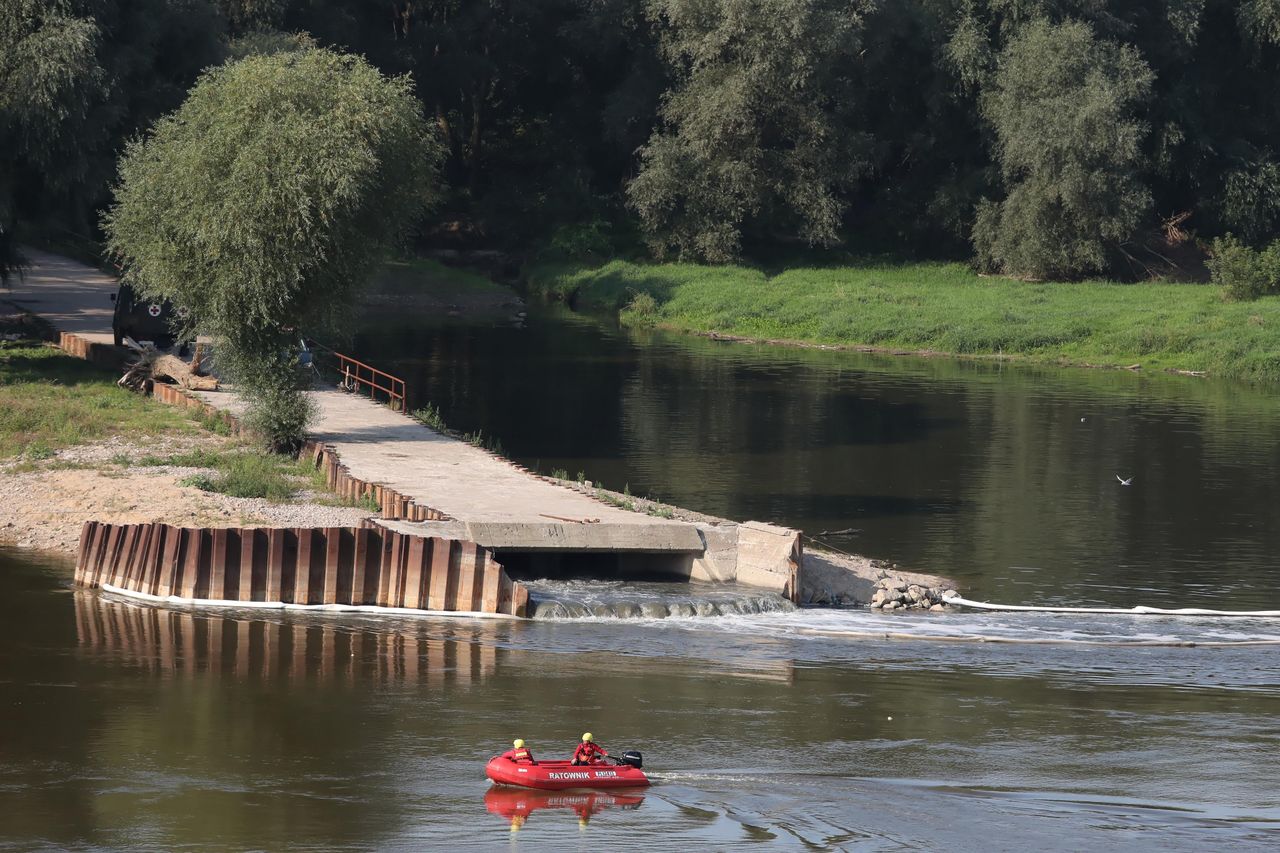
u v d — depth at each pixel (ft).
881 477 448.65
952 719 239.50
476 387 609.83
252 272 377.30
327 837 190.60
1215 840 192.34
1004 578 338.13
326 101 384.06
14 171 504.84
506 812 199.72
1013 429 544.62
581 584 320.70
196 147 379.76
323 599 304.91
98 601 304.50
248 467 382.42
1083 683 261.65
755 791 207.72
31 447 400.88
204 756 218.59
